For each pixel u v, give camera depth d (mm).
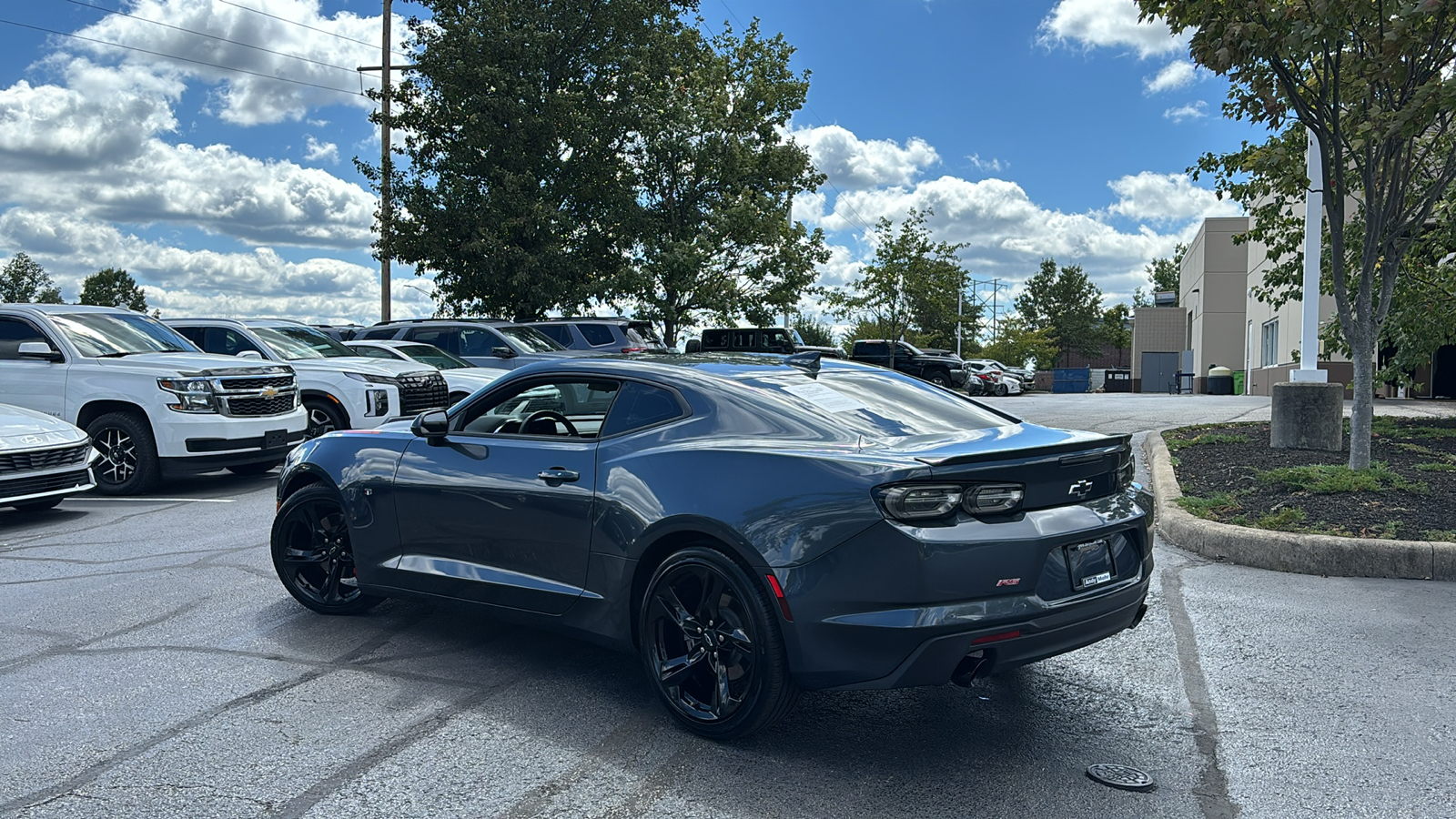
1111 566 3721
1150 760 3553
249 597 5766
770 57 27641
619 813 3111
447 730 3783
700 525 3654
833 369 4613
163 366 10023
